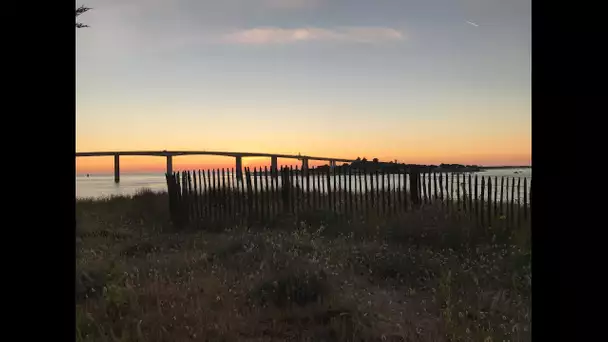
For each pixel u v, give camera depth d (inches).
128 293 191.8
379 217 362.0
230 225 406.0
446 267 237.0
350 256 259.0
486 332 153.9
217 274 231.0
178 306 183.0
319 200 407.5
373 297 198.5
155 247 312.7
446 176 367.2
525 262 233.3
